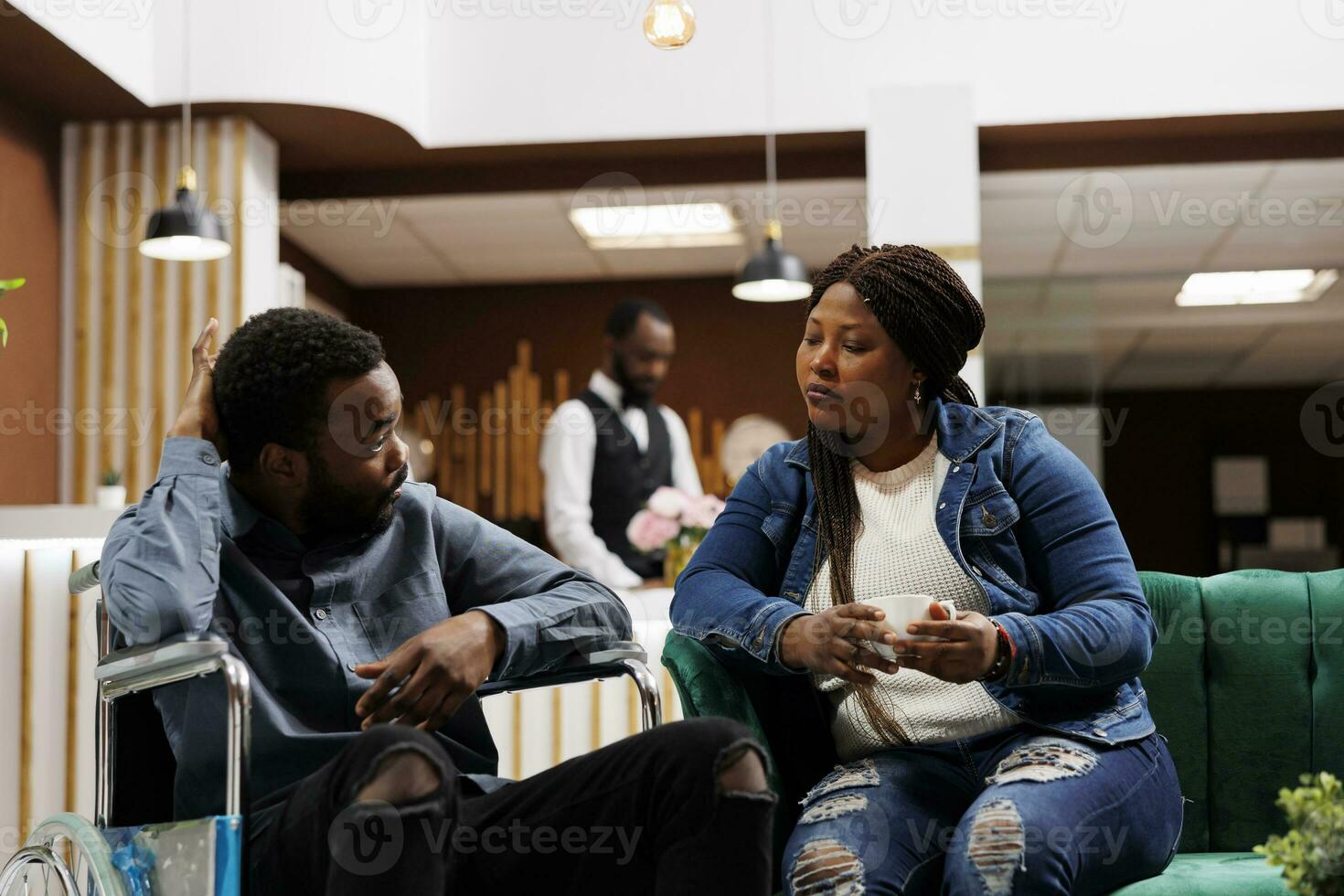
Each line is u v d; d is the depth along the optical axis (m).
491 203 5.87
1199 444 10.35
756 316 7.40
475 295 7.54
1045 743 1.38
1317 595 1.80
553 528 4.69
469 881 1.27
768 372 7.37
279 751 1.36
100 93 4.71
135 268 5.03
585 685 2.34
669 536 3.47
